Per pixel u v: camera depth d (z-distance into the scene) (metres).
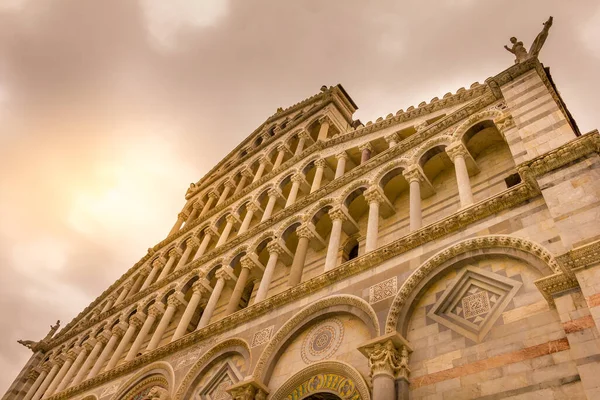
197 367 18.50
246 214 28.61
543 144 13.59
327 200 21.22
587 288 9.27
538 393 9.51
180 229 33.59
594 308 8.88
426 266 13.77
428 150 18.84
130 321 26.91
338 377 13.60
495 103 17.97
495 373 10.45
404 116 22.91
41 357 34.53
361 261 15.73
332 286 16.16
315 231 21.16
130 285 33.19
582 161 11.86
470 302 12.40
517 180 16.30
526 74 16.88
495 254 12.72
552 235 11.73
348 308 14.95
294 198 24.83
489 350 10.99
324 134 29.52
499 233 12.91
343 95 34.25
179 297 25.38
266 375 15.44
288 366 15.37
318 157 26.44
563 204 11.21
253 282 24.09
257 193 28.78
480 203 13.84
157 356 21.17
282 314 17.05
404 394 11.35
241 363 17.09
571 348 9.16
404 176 18.33
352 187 20.50
